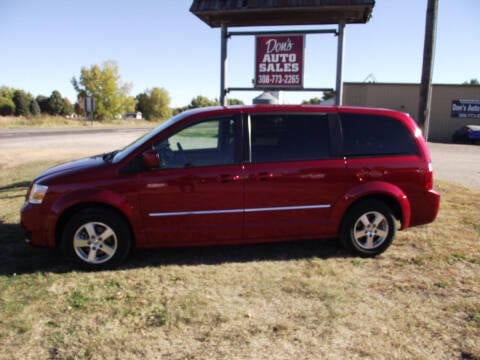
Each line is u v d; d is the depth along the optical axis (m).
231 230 4.46
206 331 3.12
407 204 4.67
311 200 4.52
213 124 4.49
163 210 4.30
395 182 4.63
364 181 4.59
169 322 3.23
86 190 4.18
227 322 3.24
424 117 8.04
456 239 5.27
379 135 4.69
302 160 4.49
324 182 4.51
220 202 4.37
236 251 4.89
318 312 3.41
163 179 4.25
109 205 4.28
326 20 7.59
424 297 3.71
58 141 21.95
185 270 4.29
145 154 4.15
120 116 67.50
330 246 5.08
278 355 2.83
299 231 4.59
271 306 3.51
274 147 4.48
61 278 4.07
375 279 4.09
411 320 3.30
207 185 4.32
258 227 4.49
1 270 4.27
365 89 31.58
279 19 7.62
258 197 4.42
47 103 84.44
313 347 2.93
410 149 4.71
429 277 4.14
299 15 7.33
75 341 2.98
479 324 3.26
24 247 4.96
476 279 4.09
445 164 13.89
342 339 3.03
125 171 4.25
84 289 3.82
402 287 3.90
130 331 3.11
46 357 2.80
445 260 4.58
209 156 4.43
